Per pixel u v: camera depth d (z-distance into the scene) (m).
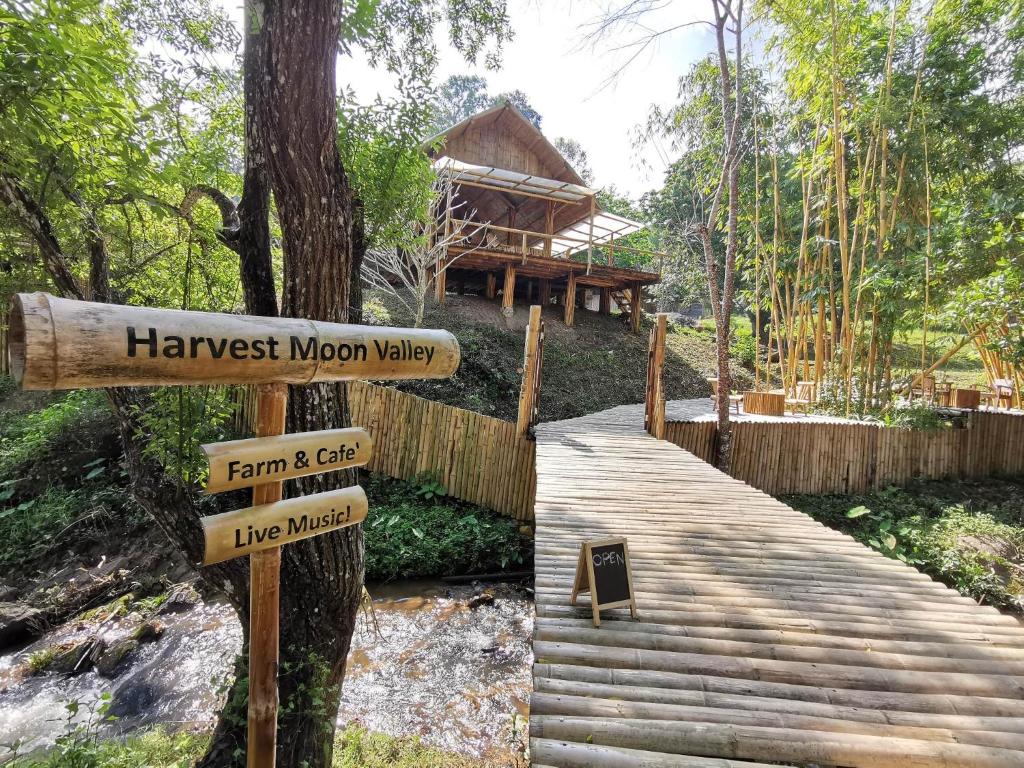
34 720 3.84
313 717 2.70
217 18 3.43
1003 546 6.16
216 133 3.82
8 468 6.85
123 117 2.25
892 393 9.17
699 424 7.85
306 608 2.81
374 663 4.50
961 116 7.90
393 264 10.42
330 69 2.42
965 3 7.85
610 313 16.14
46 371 0.98
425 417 7.38
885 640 2.25
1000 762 1.62
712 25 7.07
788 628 2.32
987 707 1.85
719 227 11.71
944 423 8.30
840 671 2.02
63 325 0.99
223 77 3.52
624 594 2.37
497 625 5.11
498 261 12.12
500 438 7.16
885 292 8.80
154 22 3.26
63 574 5.71
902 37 8.55
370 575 5.82
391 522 6.39
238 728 2.73
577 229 15.83
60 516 6.23
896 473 8.33
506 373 10.32
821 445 8.18
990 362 11.24
